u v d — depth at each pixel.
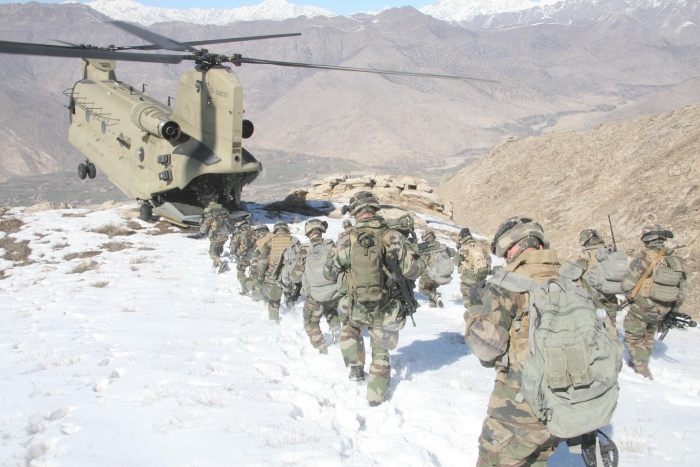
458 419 4.72
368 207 5.43
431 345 7.51
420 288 11.69
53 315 10.54
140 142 20.81
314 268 6.65
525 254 3.42
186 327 8.87
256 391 5.48
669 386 6.48
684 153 33.22
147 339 8.08
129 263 16.16
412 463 3.97
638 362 6.99
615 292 6.94
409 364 6.54
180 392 5.53
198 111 19.45
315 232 6.91
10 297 12.58
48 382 6.06
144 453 4.17
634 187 34.12
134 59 12.39
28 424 4.83
